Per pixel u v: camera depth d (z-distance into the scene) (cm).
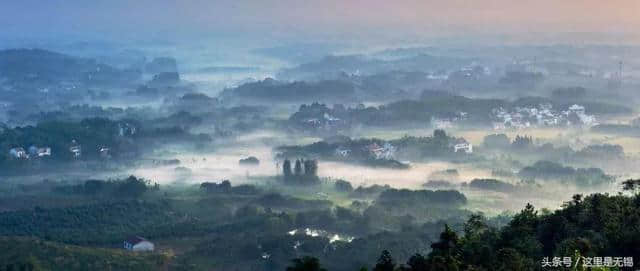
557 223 15388
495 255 13788
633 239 13738
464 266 13288
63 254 18988
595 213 15425
